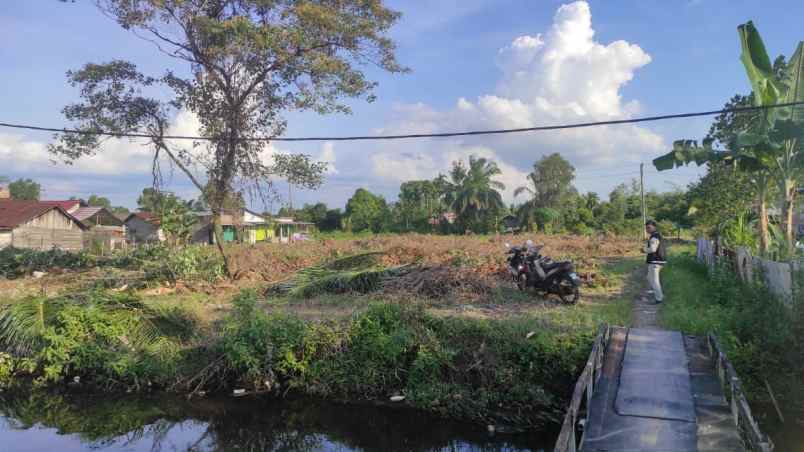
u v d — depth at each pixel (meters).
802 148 11.44
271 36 13.89
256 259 19.17
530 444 7.76
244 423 8.80
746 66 11.70
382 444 8.04
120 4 14.21
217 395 9.63
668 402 6.17
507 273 14.20
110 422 8.99
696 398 6.31
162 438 8.43
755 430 4.69
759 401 7.90
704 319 9.11
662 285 13.70
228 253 18.70
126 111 15.92
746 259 11.37
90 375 10.44
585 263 17.22
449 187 53.28
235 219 16.89
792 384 7.74
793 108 11.10
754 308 8.80
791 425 7.45
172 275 16.17
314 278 14.73
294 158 16.14
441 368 8.95
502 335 8.92
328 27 14.27
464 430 8.21
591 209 53.06
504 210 52.75
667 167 12.85
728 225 17.69
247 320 10.03
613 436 5.50
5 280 18.67
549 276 11.74
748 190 16.98
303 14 13.88
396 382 9.16
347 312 11.29
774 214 19.67
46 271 20.58
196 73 15.50
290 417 8.90
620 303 11.38
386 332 9.53
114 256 22.31
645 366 7.21
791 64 11.67
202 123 15.80
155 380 9.94
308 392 9.39
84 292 12.88
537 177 51.00
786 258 11.52
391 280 13.48
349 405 9.03
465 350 9.02
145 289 15.30
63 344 10.38
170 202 24.88
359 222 57.56
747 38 11.42
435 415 8.54
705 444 5.31
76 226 38.22
